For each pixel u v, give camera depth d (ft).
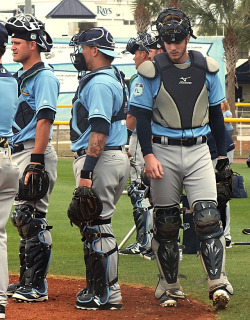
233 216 105.40
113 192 53.52
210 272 52.01
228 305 54.03
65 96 280.72
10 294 57.67
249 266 70.03
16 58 56.80
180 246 56.54
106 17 520.42
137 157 75.10
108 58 54.65
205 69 53.16
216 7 341.82
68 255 76.38
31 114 56.24
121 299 53.93
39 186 54.39
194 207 53.06
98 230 52.85
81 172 51.57
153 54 72.74
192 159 52.90
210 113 54.90
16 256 75.92
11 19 56.59
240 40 383.86
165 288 54.19
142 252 75.51
